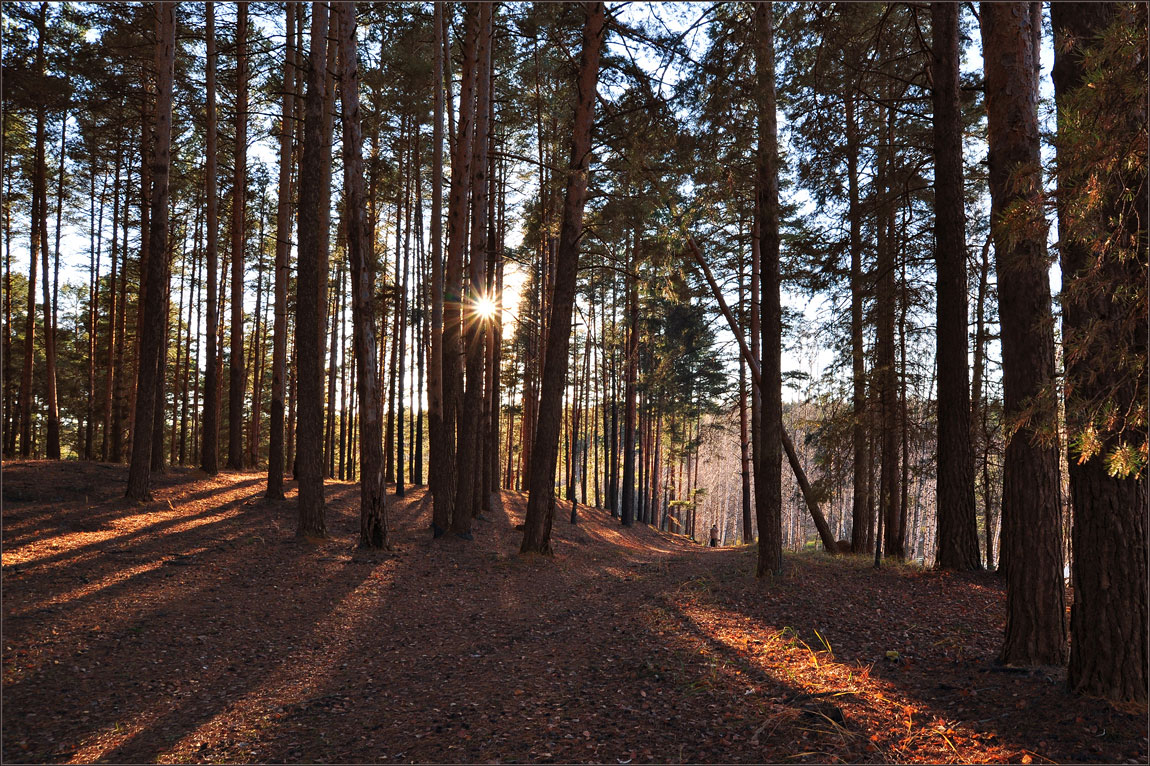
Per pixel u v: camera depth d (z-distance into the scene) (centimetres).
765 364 1063
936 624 758
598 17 1252
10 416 2842
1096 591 476
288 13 1825
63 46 1839
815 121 1303
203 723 564
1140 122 384
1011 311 610
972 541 1022
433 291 1661
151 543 1135
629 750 468
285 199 1895
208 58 1830
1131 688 460
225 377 3709
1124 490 470
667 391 3372
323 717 579
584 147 1306
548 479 1425
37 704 576
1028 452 593
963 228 1020
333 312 2861
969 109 1248
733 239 1859
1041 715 459
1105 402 371
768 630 768
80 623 759
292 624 861
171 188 2331
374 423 1323
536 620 929
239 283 2052
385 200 2445
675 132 1195
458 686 650
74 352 3353
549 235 1822
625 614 920
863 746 440
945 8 1009
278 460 1670
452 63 2091
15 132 2153
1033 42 1010
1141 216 441
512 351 3503
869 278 1362
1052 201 414
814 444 1416
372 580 1108
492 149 1989
